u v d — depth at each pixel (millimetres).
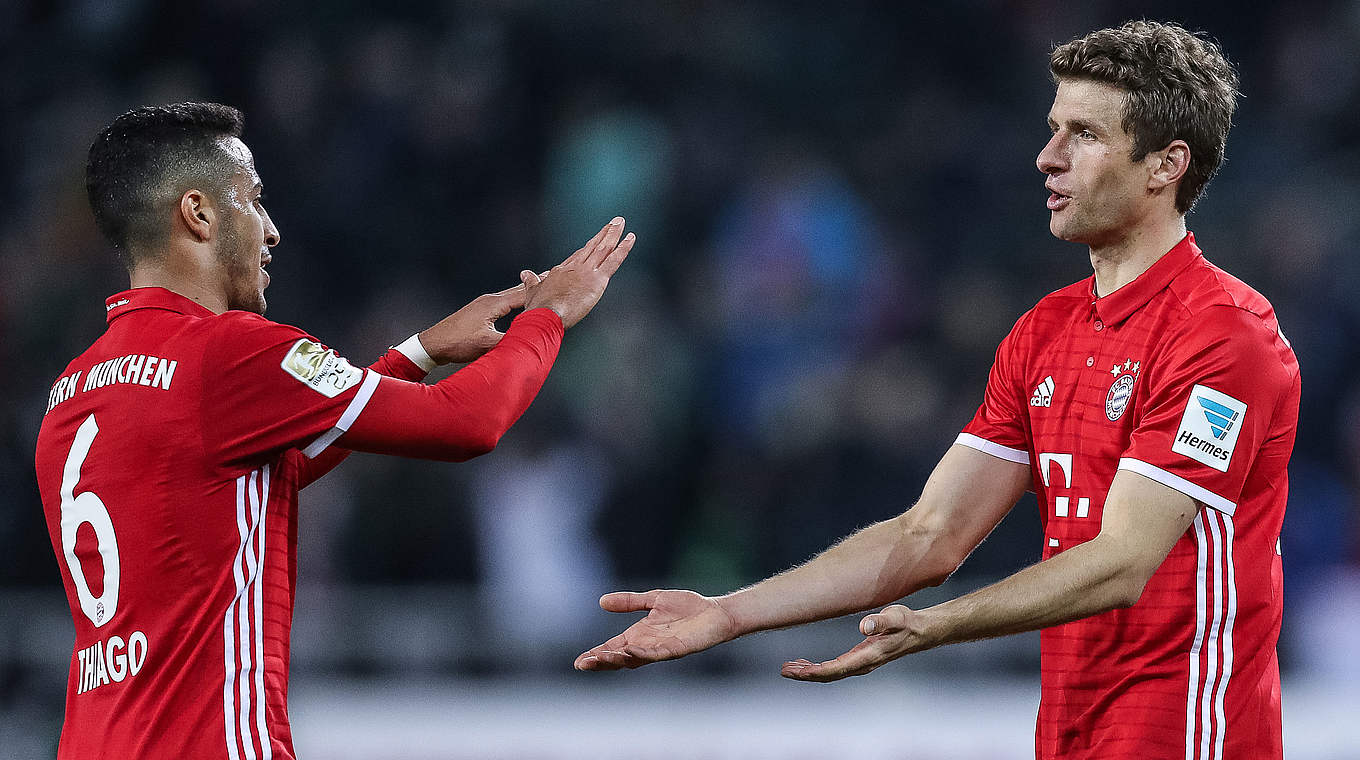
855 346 35719
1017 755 25297
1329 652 29969
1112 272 11812
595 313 33562
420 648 26438
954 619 10289
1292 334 35688
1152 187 11492
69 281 33281
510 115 39000
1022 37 42062
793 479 31703
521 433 30438
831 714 25828
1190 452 10820
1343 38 41562
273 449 10977
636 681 26484
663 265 36938
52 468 11328
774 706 25875
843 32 41906
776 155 39250
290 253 36156
